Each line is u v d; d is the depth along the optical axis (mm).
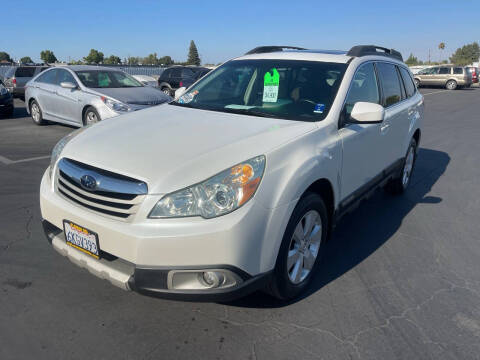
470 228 4344
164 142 2582
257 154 2404
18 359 2246
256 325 2607
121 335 2479
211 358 2316
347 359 2344
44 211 2721
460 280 3264
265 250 2379
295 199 2494
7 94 11609
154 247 2178
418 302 2932
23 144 7824
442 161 7488
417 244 3914
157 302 2812
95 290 2926
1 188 5094
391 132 4230
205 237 2164
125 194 2285
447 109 15898
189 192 2205
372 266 3447
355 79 3496
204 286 2303
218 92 3752
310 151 2707
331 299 2928
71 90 8812
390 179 4691
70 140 2893
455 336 2572
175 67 19609
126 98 8273
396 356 2379
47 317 2615
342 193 3254
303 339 2496
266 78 3592
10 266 3209
